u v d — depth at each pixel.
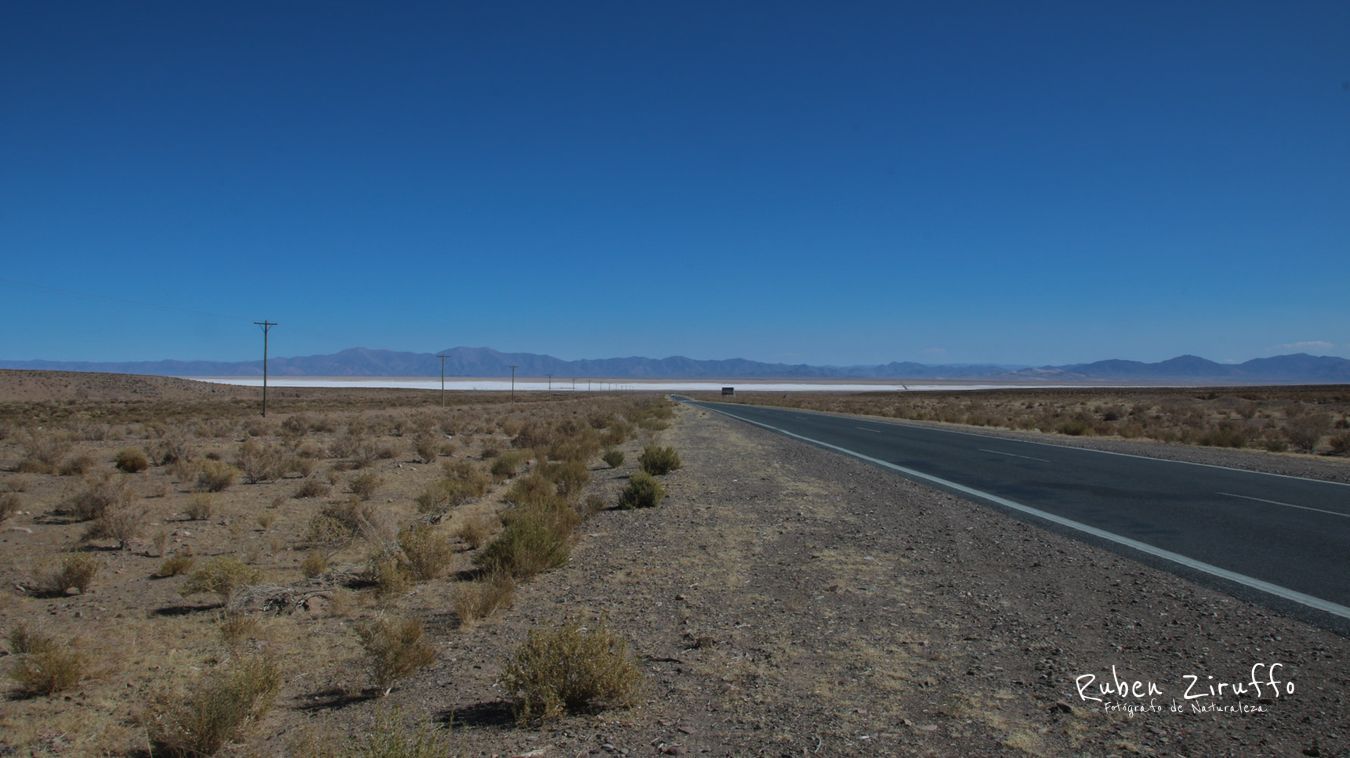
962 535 12.05
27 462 22.17
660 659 6.74
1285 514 13.95
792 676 6.22
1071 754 4.79
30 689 6.54
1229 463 23.11
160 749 5.43
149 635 8.08
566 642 5.76
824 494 16.81
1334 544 11.28
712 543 11.74
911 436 35.69
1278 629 7.24
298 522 14.64
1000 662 6.46
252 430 39.00
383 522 13.09
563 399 118.62
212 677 6.49
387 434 39.81
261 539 13.17
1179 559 10.30
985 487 17.77
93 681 6.80
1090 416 57.25
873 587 8.99
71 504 15.81
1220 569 9.70
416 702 6.02
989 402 98.06
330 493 18.41
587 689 5.64
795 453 26.80
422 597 9.28
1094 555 10.59
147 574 10.89
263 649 7.43
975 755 4.79
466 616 8.01
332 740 5.32
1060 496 16.30
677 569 10.12
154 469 23.05
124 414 58.88
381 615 8.23
